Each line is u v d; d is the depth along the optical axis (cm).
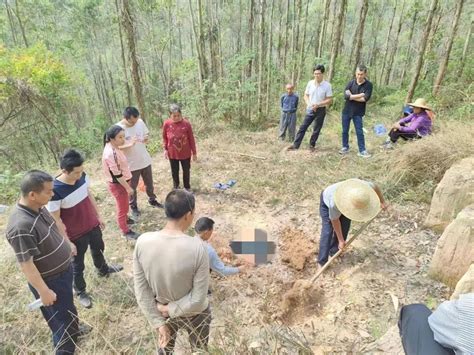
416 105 606
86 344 283
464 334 139
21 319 322
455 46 1148
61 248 261
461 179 387
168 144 531
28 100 1176
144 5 1570
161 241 202
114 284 370
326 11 1211
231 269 359
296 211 502
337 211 347
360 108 610
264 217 496
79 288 341
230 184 590
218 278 380
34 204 238
